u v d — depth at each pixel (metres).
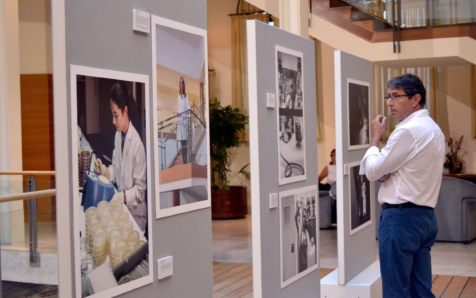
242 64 10.84
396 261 2.91
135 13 2.06
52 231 5.07
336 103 4.26
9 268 5.01
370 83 5.05
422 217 2.89
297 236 3.51
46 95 8.10
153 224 2.17
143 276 2.11
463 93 9.84
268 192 3.11
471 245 6.87
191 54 2.44
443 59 6.59
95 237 1.86
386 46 6.57
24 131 8.16
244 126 10.66
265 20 10.72
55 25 1.68
